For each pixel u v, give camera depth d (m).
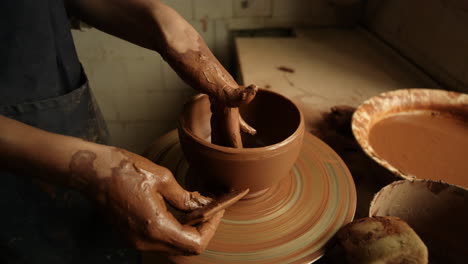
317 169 0.88
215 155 0.67
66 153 0.52
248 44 2.03
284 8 2.28
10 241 0.78
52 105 0.79
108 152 0.54
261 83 1.53
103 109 2.71
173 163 0.91
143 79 2.56
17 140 0.51
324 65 1.71
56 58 0.79
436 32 1.48
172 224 0.54
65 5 0.82
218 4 2.26
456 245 0.76
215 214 0.61
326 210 0.76
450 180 0.86
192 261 0.65
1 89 0.72
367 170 0.99
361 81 1.54
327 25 2.33
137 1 0.75
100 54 2.43
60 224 0.81
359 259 0.63
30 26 0.71
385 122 1.10
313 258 0.66
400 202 0.78
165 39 0.71
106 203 0.53
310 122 1.22
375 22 2.09
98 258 0.92
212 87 0.66
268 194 0.80
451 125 1.10
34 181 0.75
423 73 1.58
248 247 0.68
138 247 0.56
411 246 0.59
